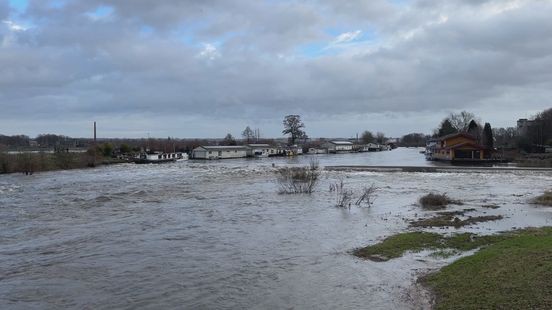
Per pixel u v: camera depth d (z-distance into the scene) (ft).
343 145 579.07
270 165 288.71
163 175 205.77
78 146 533.55
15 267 54.75
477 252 53.36
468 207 97.40
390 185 148.56
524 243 53.62
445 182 158.30
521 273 41.14
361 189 134.92
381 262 54.44
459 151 282.15
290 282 47.80
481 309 35.29
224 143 547.08
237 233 73.51
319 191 131.85
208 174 208.74
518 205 99.81
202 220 85.87
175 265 55.01
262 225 80.23
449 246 59.82
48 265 55.52
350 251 60.49
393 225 78.02
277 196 122.11
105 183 166.40
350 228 76.18
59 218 89.25
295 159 408.26
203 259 57.67
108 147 364.79
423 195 119.34
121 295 44.65
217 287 46.62
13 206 106.42
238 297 43.60
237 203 108.99
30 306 42.14
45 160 250.78
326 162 334.65
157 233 73.87
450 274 45.88
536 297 35.27
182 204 108.06
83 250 62.85
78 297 44.29
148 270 53.01
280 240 67.92
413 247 59.93
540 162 241.76
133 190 140.77
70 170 250.57
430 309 38.29
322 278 48.93
